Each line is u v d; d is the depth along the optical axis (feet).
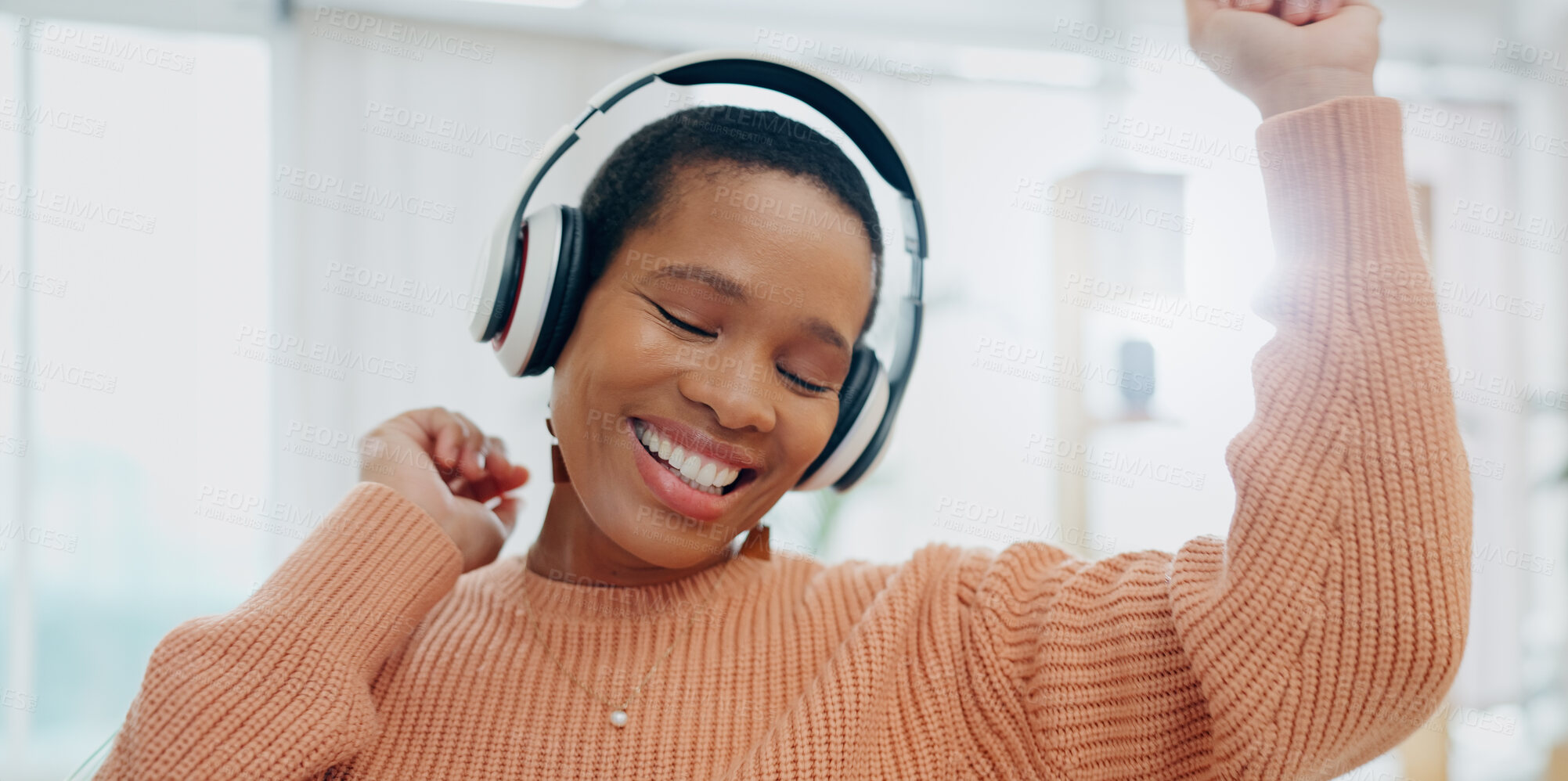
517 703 2.13
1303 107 1.85
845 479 2.38
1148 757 1.86
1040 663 1.95
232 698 1.90
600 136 7.46
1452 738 8.77
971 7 9.18
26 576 7.28
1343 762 1.72
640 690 2.13
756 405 1.93
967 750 2.02
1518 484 9.50
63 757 7.36
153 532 7.55
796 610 2.30
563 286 2.03
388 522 2.19
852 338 2.09
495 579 2.45
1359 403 1.65
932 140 9.17
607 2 8.67
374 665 2.10
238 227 7.80
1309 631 1.62
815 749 1.93
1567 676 9.09
